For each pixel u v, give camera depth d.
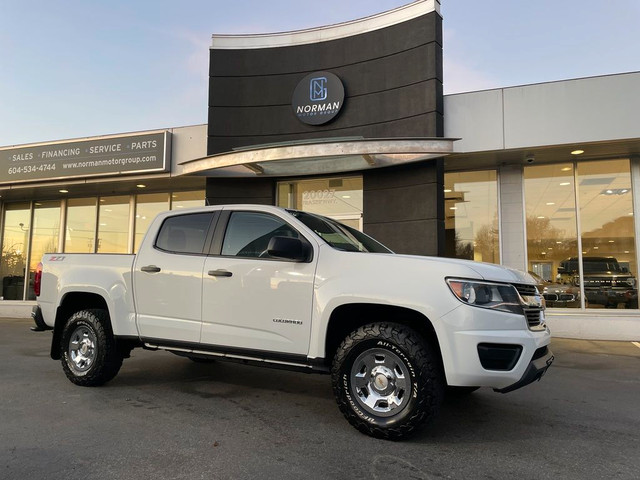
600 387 5.43
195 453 3.32
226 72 11.42
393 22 10.25
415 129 9.75
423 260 3.68
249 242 4.40
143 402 4.59
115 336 4.88
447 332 3.39
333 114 10.64
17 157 13.06
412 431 3.46
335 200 11.16
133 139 11.91
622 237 9.60
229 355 4.29
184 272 4.54
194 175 11.27
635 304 9.44
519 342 3.42
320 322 3.82
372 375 3.65
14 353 7.49
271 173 10.82
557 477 2.98
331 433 3.74
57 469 3.04
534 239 10.10
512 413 4.38
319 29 11.01
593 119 8.72
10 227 15.45
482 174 10.51
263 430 3.81
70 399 4.66
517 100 9.19
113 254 5.13
